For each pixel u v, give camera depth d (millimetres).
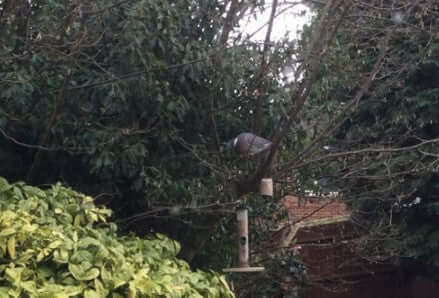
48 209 4730
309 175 7285
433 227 9523
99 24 5969
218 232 7230
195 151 6266
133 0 6098
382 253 9602
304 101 6121
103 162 5930
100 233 4613
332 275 10531
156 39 6078
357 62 7355
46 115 6109
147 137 6316
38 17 6070
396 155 8211
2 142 6562
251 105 6668
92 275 3963
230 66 6266
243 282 8141
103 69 5832
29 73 5961
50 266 4047
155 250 4992
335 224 10328
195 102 6500
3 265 3893
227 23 6371
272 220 8156
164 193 6125
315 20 6438
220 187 6262
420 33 7695
